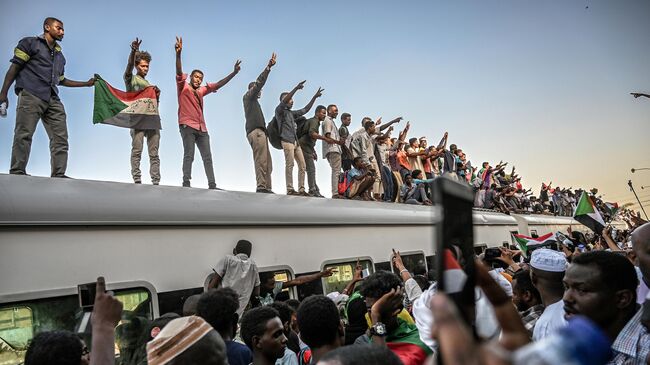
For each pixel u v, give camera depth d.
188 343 1.55
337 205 6.07
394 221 6.91
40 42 4.32
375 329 2.29
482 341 0.75
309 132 7.68
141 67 5.55
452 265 0.72
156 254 3.95
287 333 3.17
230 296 2.74
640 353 1.76
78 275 3.45
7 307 3.07
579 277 1.87
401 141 10.61
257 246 4.78
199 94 6.02
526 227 12.04
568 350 0.59
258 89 6.53
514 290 3.27
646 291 2.56
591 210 6.69
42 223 3.32
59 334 1.94
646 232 2.12
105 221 3.66
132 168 5.21
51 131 4.41
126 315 3.62
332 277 5.55
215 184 6.01
